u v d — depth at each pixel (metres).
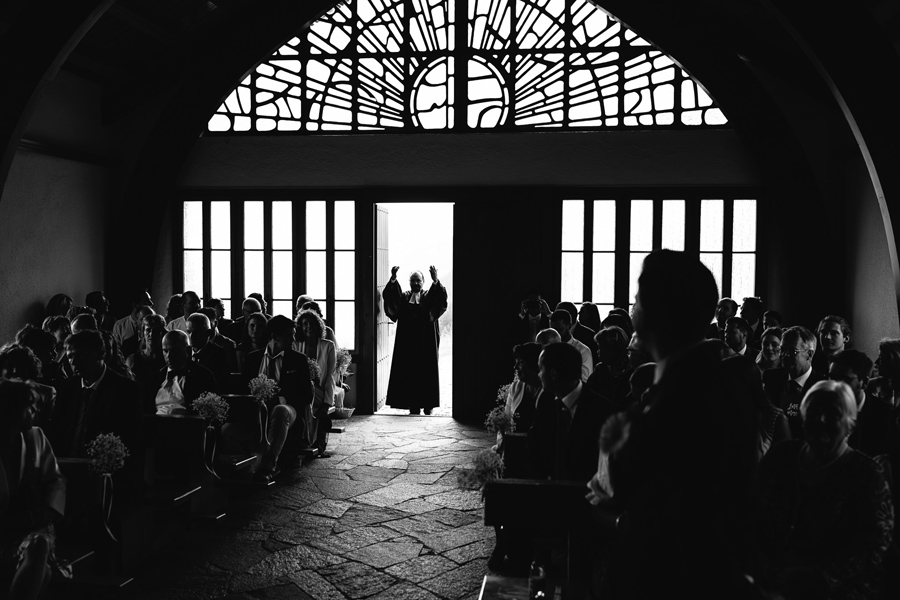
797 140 9.62
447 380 16.03
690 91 10.25
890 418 3.69
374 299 10.88
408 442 9.11
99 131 10.30
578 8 10.40
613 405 4.08
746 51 9.45
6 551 3.70
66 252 9.66
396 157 10.68
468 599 4.71
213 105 10.32
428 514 6.35
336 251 10.89
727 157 10.18
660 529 1.95
